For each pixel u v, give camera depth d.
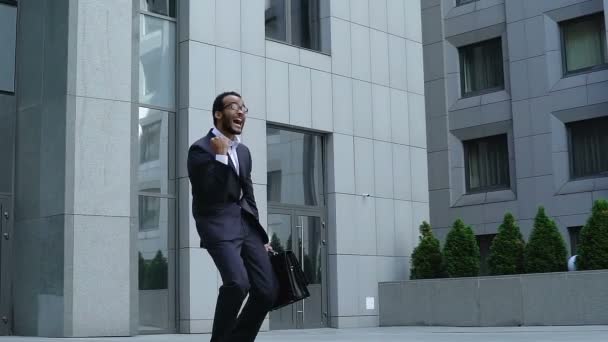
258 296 5.05
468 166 26.52
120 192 13.99
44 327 13.41
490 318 16.33
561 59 24.53
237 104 5.19
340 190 18.22
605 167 23.52
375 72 19.44
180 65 15.79
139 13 15.20
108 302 13.59
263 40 17.05
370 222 18.73
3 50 14.55
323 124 18.09
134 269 14.01
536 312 15.68
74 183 13.41
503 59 25.72
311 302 17.52
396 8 20.22
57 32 13.85
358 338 12.43
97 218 13.62
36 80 14.23
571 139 24.20
